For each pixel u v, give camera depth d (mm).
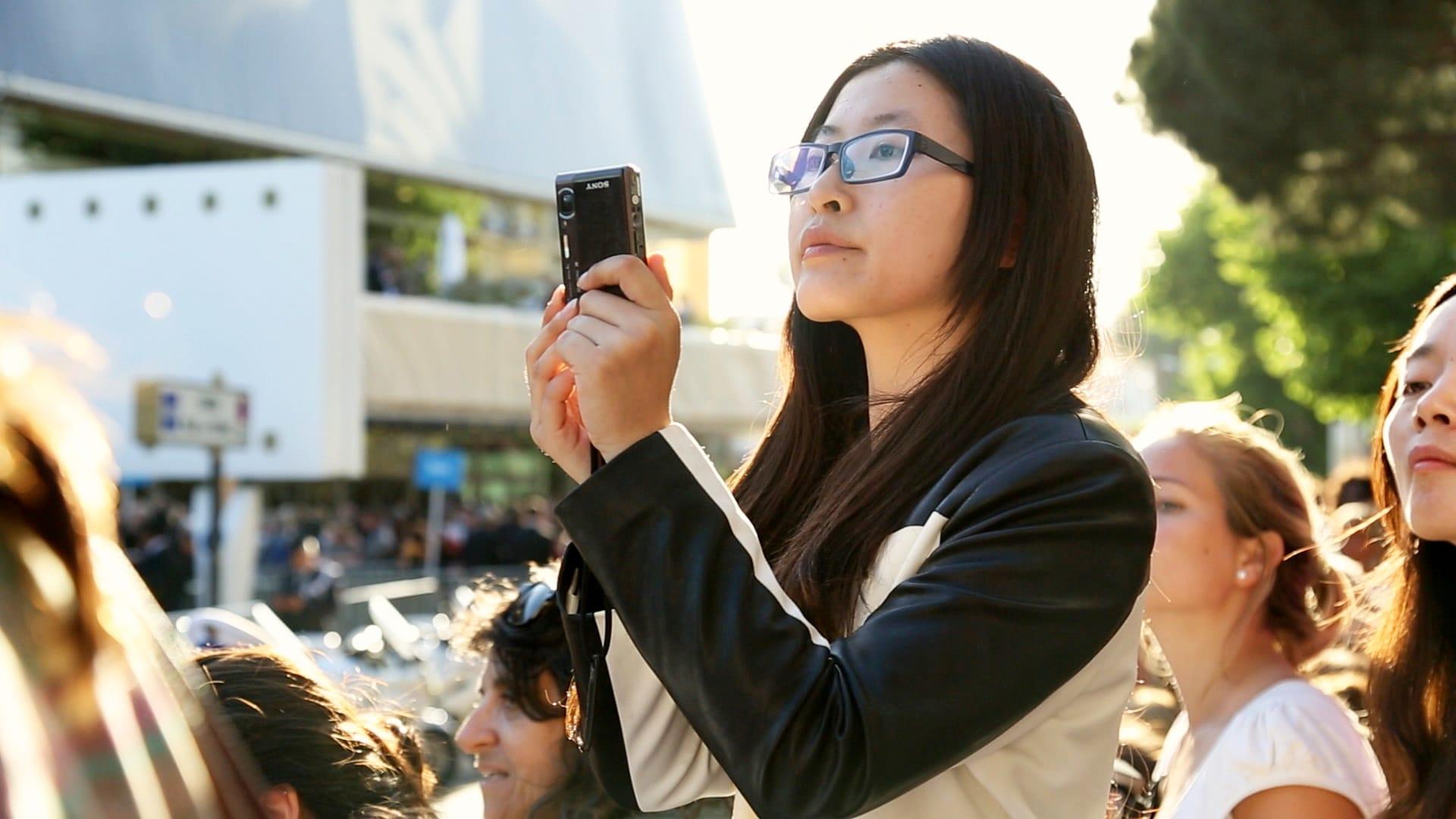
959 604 1104
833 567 1280
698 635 1080
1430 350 1623
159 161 10492
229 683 1736
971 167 1320
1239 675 2033
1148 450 2119
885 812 1186
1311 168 9938
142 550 10070
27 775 674
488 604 2240
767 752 1058
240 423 7465
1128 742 2379
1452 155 9570
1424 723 1738
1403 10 9055
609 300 1196
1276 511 2068
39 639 706
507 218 13234
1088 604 1134
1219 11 9375
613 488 1128
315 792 1715
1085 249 1363
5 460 727
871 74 1386
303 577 10250
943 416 1289
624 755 1316
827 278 1336
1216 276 31984
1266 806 1780
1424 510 1595
